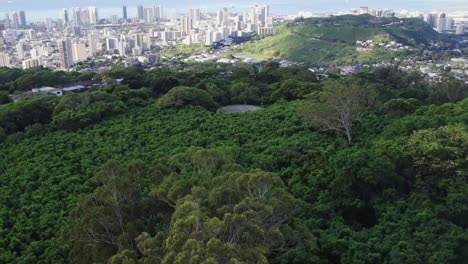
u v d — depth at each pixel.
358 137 38.19
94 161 36.44
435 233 21.47
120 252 15.12
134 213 18.75
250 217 14.84
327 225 23.80
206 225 13.63
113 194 18.83
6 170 35.97
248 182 17.66
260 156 33.62
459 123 32.59
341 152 30.77
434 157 25.75
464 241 20.70
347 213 25.66
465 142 26.31
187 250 12.39
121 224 18.09
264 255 14.21
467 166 25.12
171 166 24.36
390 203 25.06
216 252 12.38
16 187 32.22
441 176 25.88
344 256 20.30
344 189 25.81
